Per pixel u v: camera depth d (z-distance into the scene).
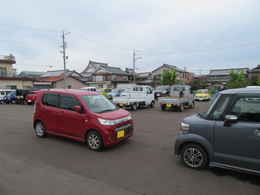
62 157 4.21
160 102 12.82
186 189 2.85
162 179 3.17
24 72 51.22
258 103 2.98
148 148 4.83
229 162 3.15
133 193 2.75
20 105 18.72
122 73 49.03
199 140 3.41
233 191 2.78
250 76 37.94
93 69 57.16
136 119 9.38
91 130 4.70
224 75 50.81
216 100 3.45
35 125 6.03
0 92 21.11
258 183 3.01
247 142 2.98
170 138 5.78
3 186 2.96
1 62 29.73
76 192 2.77
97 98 5.54
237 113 3.14
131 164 3.81
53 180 3.15
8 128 7.30
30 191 2.80
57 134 5.43
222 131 3.20
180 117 10.03
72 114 5.02
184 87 13.88
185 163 3.70
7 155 4.36
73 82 39.97
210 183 3.02
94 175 3.33
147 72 57.12
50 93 5.71
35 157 4.22
